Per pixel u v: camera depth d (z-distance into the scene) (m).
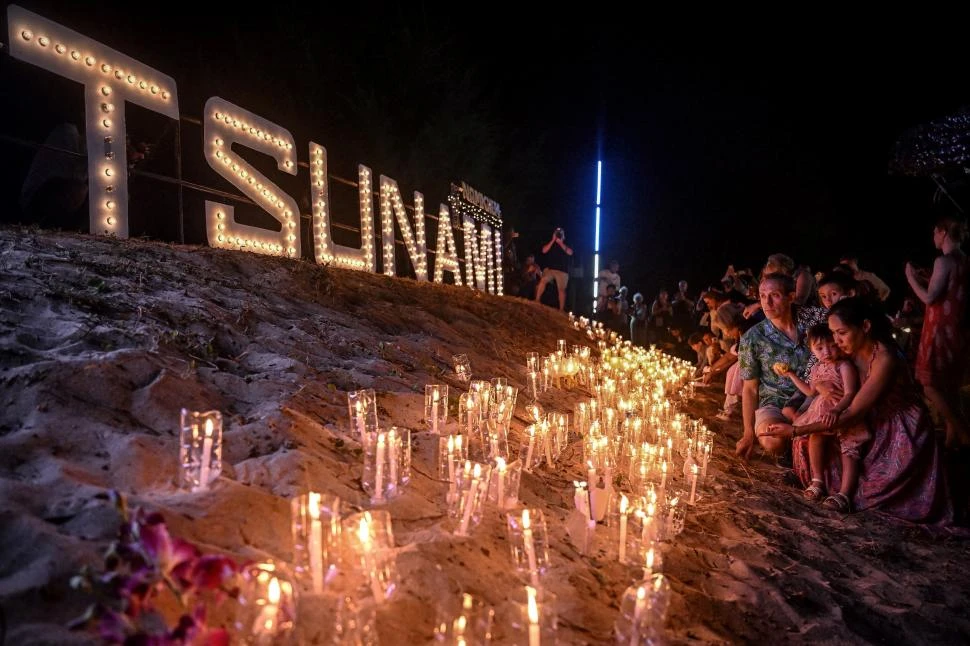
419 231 15.42
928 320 8.07
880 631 3.98
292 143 11.45
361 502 3.95
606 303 22.16
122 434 3.79
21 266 5.91
